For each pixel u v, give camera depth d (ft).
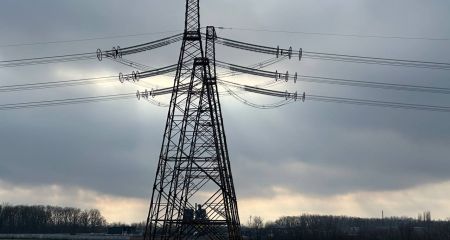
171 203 201.57
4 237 610.65
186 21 207.82
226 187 206.49
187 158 203.92
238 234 205.87
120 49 202.80
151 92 208.54
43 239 572.10
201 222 202.90
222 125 208.33
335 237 621.72
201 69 207.10
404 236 653.30
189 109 205.87
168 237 200.44
